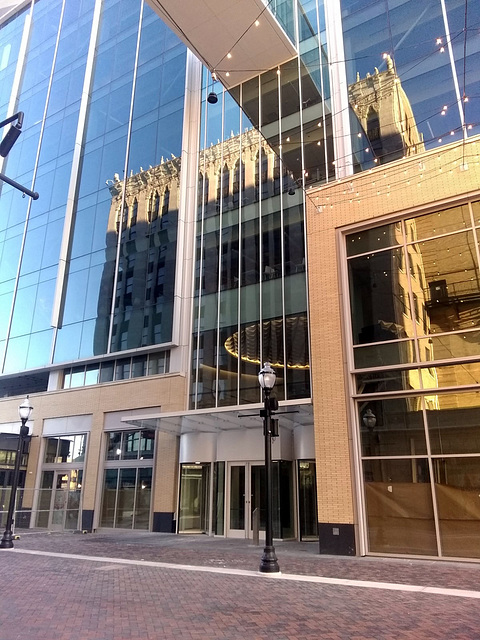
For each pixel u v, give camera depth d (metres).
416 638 5.68
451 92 15.05
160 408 21.45
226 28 20.44
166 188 25.64
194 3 19.27
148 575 10.02
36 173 32.78
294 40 21.69
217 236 23.22
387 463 12.82
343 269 14.83
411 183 14.23
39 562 12.05
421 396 12.84
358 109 17.22
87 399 24.05
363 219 14.80
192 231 24.14
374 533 12.55
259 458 18.34
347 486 12.95
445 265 13.38
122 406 22.66
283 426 18.20
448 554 11.51
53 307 27.30
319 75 20.62
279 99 22.17
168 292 23.28
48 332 27.28
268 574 9.93
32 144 34.31
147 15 31.28
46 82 36.16
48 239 29.77
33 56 38.88
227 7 19.34
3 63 41.38
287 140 21.42
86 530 21.47
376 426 13.22
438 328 13.04
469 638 5.67
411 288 13.73
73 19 36.91
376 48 17.45
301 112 21.19
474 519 11.42
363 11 18.42
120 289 25.27
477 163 13.33
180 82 27.47
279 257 20.88
